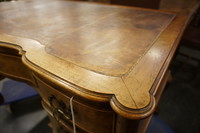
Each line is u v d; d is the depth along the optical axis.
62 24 0.71
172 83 1.42
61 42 0.52
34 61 0.42
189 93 1.30
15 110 1.20
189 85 1.39
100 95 0.30
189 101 1.23
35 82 0.56
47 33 0.60
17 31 0.64
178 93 1.31
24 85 1.12
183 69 1.59
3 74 0.77
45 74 0.37
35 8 1.07
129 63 0.39
